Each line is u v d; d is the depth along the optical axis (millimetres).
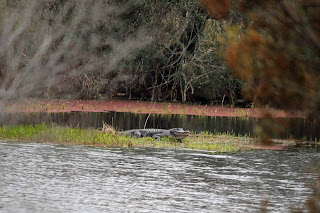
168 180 23281
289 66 9344
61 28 62281
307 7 9047
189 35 68938
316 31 9016
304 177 24750
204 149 34312
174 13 65812
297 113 9641
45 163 26531
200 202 19391
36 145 33219
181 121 52375
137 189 21266
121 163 27328
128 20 66500
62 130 37562
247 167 27297
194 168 26516
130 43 65250
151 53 66500
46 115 52000
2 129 38375
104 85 68375
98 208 18094
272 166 27812
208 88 70875
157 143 36562
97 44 64500
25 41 60438
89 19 63438
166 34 66812
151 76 70125
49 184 21625
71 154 29891
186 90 68688
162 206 18656
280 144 38250
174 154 31453
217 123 51562
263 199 20047
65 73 64188
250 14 9625
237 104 70750
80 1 62906
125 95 76062
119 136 38656
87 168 25516
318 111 9383
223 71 64750
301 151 34469
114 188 21297
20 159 27469
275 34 9398
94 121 48562
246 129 46812
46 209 17750
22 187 20906
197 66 67438
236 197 20344
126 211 17844
